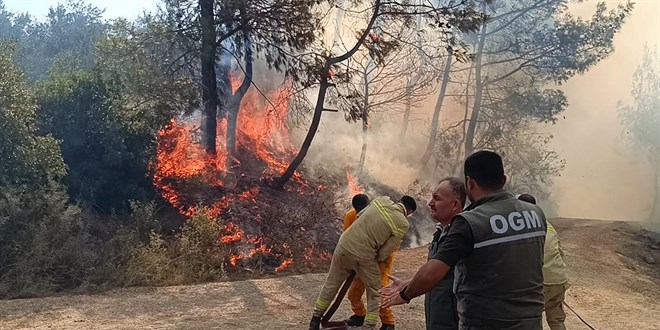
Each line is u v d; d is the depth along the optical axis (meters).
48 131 16.27
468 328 3.81
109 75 17.86
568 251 16.78
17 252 11.46
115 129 16.41
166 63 18.28
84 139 16.53
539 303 3.83
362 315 8.44
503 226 3.77
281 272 15.00
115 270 11.98
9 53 14.74
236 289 11.70
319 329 7.96
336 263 7.79
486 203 3.90
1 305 9.63
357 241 7.61
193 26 18.06
